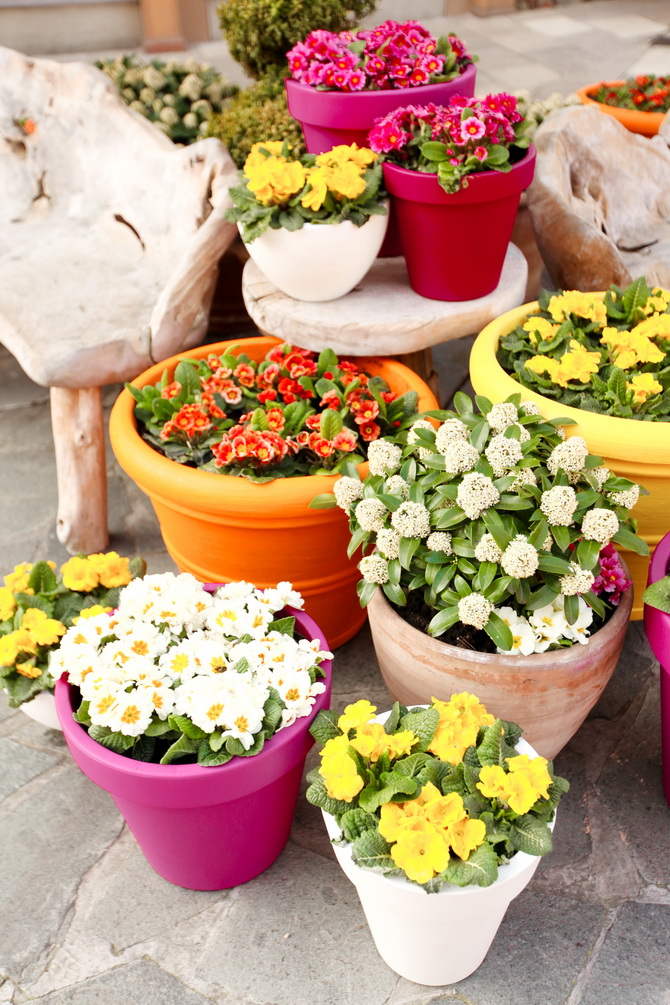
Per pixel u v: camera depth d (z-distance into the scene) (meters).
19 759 1.89
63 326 2.30
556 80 5.30
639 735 1.89
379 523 1.55
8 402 3.18
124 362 2.24
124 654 1.47
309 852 1.69
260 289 2.16
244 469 1.83
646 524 1.87
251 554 1.84
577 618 1.48
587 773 1.81
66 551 2.48
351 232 1.91
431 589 1.53
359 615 2.13
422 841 1.20
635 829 1.69
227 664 1.47
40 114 3.06
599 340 2.08
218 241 2.23
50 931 1.55
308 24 2.74
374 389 1.93
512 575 1.41
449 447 1.51
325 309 2.05
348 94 2.06
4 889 1.62
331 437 1.83
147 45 5.97
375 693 2.03
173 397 2.00
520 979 1.46
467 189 1.83
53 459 2.87
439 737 1.37
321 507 1.69
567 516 1.45
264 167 1.87
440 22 6.62
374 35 2.19
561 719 1.57
